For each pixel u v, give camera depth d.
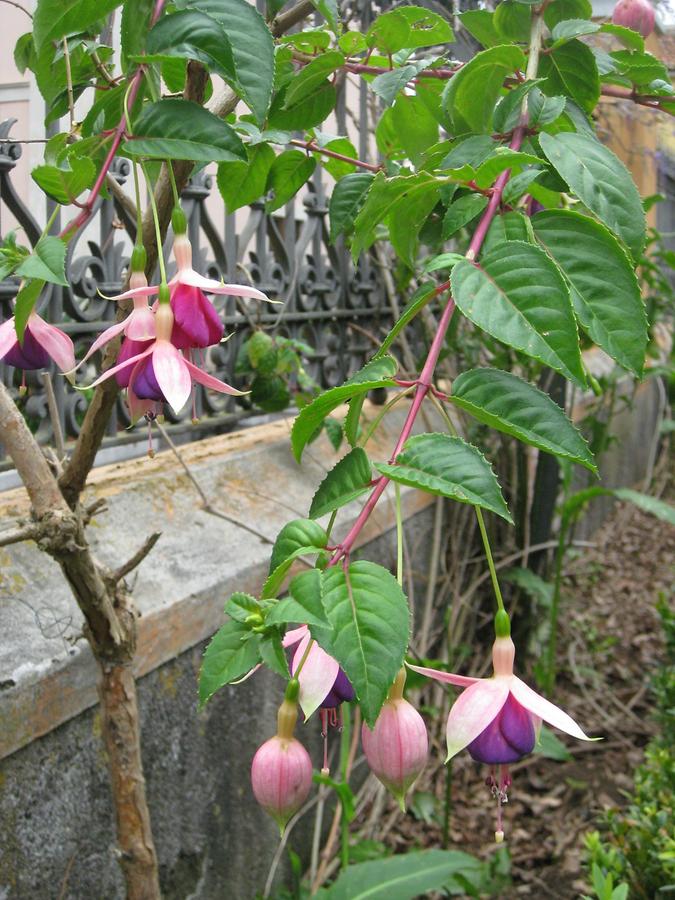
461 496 0.22
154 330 0.27
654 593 1.42
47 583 0.50
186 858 0.58
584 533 1.59
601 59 0.37
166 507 0.63
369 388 0.24
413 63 0.41
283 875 0.71
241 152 0.26
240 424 0.96
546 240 0.27
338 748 0.79
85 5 0.28
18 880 0.44
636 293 0.26
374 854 0.74
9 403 0.34
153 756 0.55
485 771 0.93
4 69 0.95
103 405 0.35
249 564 0.63
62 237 0.26
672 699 0.87
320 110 0.41
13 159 0.54
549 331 0.23
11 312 0.55
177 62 0.29
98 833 0.50
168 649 0.55
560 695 1.09
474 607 1.08
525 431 0.23
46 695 0.45
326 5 0.38
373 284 0.99
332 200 0.43
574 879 0.77
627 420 1.83
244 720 0.65
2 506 0.54
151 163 0.33
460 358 1.04
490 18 0.39
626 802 0.88
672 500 1.92
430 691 0.96
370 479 0.25
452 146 0.34
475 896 0.70
